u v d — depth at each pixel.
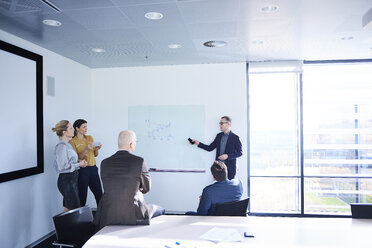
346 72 4.38
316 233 1.75
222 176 2.29
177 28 2.83
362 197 4.39
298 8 2.32
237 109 4.43
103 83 4.79
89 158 3.59
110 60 4.21
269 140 4.50
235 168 4.04
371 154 4.38
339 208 4.44
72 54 3.84
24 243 3.11
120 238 1.65
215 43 3.37
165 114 4.62
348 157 4.40
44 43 3.30
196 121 4.53
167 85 4.62
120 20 2.60
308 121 4.41
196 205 4.51
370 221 2.00
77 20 2.58
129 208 1.89
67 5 2.24
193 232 1.75
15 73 2.93
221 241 1.60
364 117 4.37
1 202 2.79
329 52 3.82
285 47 3.57
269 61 4.34
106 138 4.77
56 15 2.46
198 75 4.53
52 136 3.62
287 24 2.72
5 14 2.43
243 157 4.40
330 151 4.40
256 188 4.53
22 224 3.08
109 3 2.21
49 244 3.30
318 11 2.39
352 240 1.63
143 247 1.52
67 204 3.01
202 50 3.69
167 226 1.87
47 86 3.54
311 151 4.42
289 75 4.45
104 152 4.77
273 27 2.82
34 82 3.22
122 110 4.73
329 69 4.41
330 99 4.40
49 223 3.55
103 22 2.64
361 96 4.36
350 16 2.51
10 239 2.90
